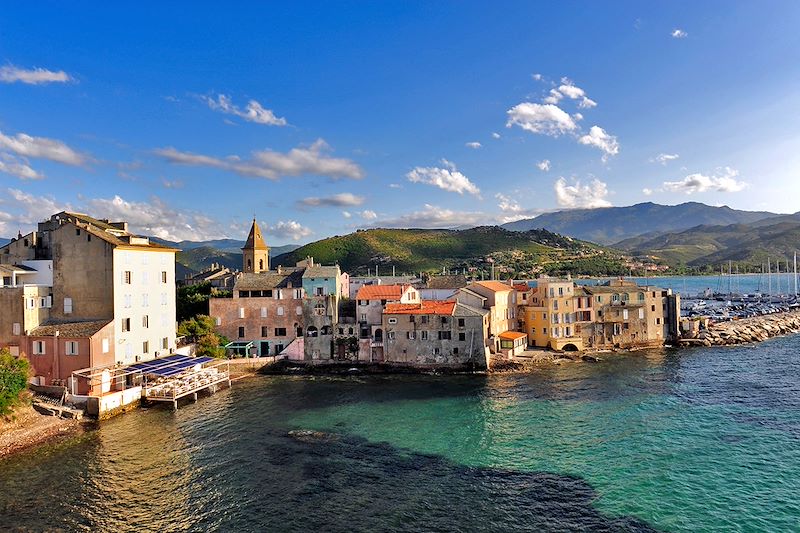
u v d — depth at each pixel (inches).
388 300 4045.3
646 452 2123.5
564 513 1641.2
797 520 1581.0
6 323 2918.3
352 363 3927.2
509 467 1996.8
